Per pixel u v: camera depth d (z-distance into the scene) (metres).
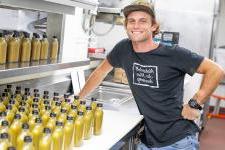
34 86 2.76
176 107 2.39
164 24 4.84
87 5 2.44
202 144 5.30
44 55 2.36
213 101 7.53
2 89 2.36
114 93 3.75
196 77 4.38
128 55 2.47
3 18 2.84
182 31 4.81
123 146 2.29
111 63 2.69
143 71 2.40
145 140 2.52
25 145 1.47
